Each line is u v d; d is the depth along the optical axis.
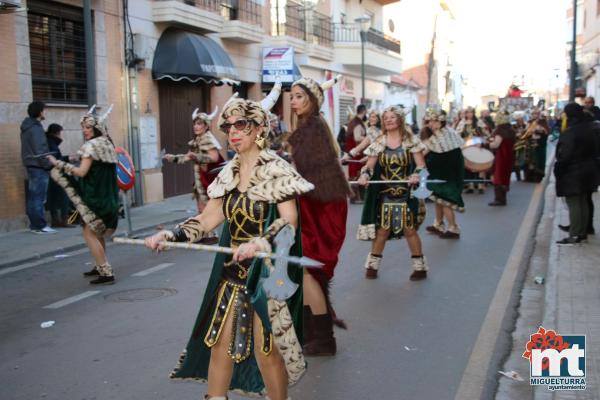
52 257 9.11
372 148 7.01
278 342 3.30
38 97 11.70
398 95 37.19
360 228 7.17
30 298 6.87
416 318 5.95
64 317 6.13
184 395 4.30
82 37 12.62
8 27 10.70
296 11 22.75
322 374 4.65
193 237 3.49
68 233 10.79
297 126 4.95
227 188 3.42
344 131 18.80
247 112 3.38
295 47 21.78
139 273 7.93
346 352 5.09
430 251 8.98
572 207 8.71
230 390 3.54
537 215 12.36
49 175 10.91
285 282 3.01
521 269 7.91
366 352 5.09
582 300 6.04
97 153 6.92
